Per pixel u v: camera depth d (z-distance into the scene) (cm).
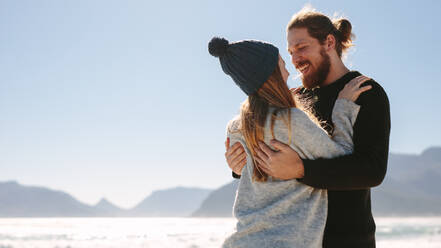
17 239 3666
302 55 195
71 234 4669
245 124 156
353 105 164
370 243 164
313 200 149
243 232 148
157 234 4675
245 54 154
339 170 144
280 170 147
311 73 197
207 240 3400
